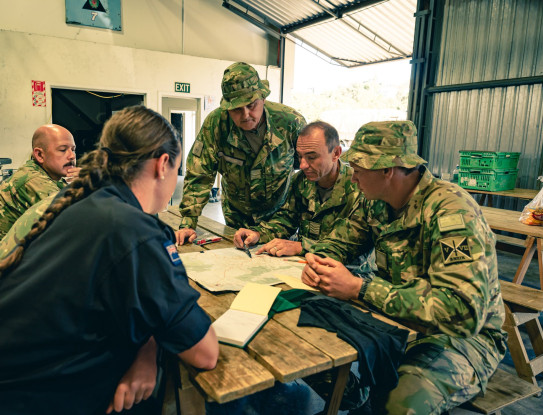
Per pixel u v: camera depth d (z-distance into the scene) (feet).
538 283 12.34
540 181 15.46
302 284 4.50
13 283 2.49
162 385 3.90
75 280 2.42
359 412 4.71
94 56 20.52
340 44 26.32
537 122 15.65
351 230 5.34
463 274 3.65
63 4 19.74
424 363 4.03
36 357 2.43
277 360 3.01
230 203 8.26
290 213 6.70
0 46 18.35
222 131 6.98
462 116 18.21
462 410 4.36
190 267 5.05
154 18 22.44
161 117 3.06
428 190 4.34
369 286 3.99
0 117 18.75
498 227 9.64
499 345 4.52
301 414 5.94
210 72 24.07
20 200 6.29
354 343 3.23
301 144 5.63
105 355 2.61
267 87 6.64
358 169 4.30
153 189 3.08
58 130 6.60
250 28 25.71
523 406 6.26
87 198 2.67
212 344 2.86
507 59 16.43
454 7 18.10
